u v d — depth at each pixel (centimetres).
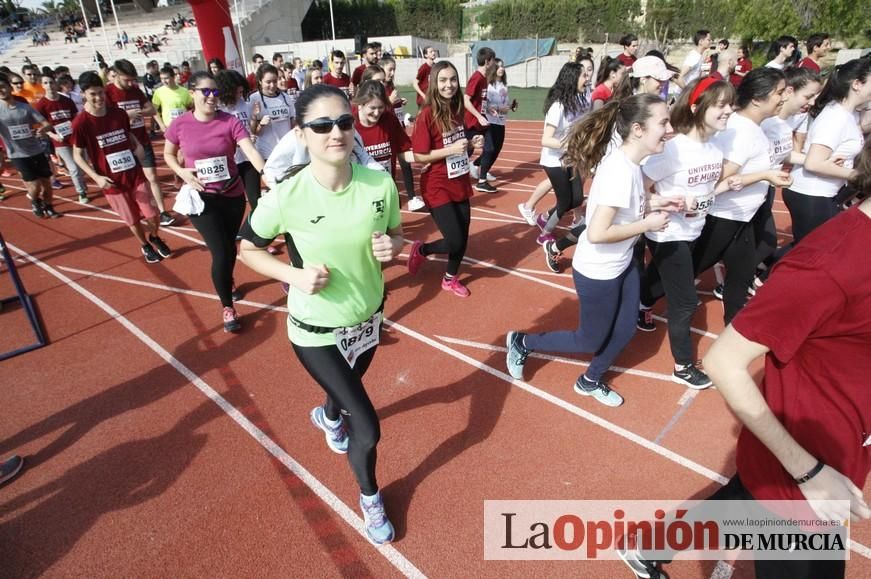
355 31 4181
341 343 214
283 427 314
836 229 117
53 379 367
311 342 211
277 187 190
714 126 282
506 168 1012
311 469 281
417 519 251
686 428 306
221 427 315
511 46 2895
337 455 291
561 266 540
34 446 303
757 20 1994
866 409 128
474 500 261
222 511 256
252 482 274
